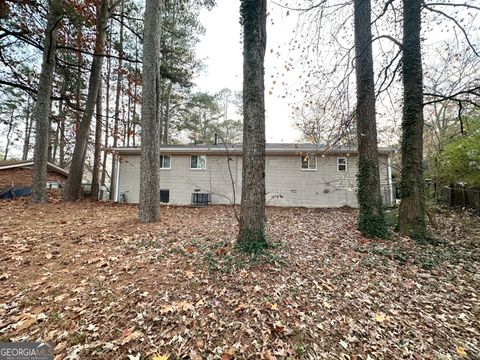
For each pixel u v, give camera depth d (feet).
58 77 39.75
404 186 20.12
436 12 19.72
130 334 7.64
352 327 8.84
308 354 7.42
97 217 24.08
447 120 37.35
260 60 14.64
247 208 14.30
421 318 9.73
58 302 9.20
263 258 12.98
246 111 14.61
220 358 7.00
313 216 31.48
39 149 30.68
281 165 44.55
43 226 19.26
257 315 8.87
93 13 33.65
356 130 22.30
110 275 11.25
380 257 15.33
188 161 45.85
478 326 9.41
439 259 15.42
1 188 43.65
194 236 17.46
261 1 14.71
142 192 22.04
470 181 29.35
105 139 60.34
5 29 29.30
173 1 34.55
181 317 8.55
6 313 8.54
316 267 13.30
